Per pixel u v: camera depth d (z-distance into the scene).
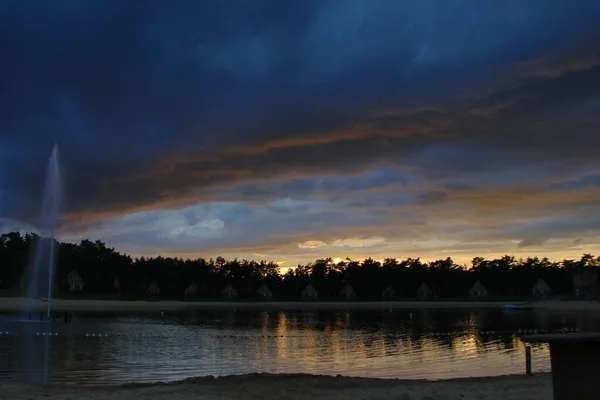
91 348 40.19
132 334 53.66
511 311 121.06
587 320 84.81
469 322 80.62
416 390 17.44
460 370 31.34
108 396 15.94
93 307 116.50
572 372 8.38
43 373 27.78
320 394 16.80
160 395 16.25
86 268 174.62
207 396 16.25
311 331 61.94
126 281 181.50
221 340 49.34
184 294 185.50
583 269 191.25
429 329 65.81
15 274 152.50
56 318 75.62
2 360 32.53
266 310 126.81
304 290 196.88
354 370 31.34
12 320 69.69
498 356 38.03
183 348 41.88
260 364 33.50
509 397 16.00
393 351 41.47
